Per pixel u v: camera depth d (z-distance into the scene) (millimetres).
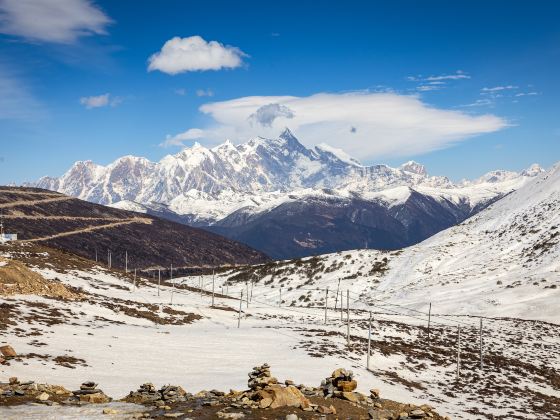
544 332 93688
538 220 176500
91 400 25391
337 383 29250
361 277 170125
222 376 43656
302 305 149750
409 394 48969
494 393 56750
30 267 105188
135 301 96438
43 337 49312
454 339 85312
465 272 152000
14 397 25047
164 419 21781
